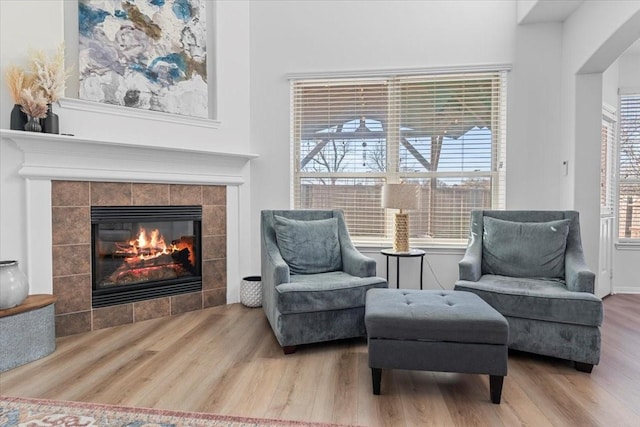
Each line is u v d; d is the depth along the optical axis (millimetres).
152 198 3221
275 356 2461
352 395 1978
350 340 2781
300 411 1815
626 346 2648
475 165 3613
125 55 3111
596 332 2213
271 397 1943
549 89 3473
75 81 2928
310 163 3824
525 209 3514
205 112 3535
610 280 4152
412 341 1957
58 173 2756
